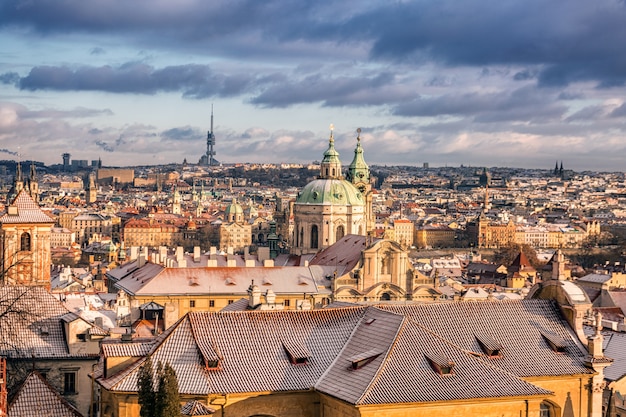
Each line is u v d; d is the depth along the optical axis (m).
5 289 141.50
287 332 118.00
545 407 124.75
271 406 110.38
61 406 118.69
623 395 150.12
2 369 113.75
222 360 112.44
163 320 175.88
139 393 103.50
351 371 111.44
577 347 128.38
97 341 135.50
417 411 106.12
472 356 113.62
